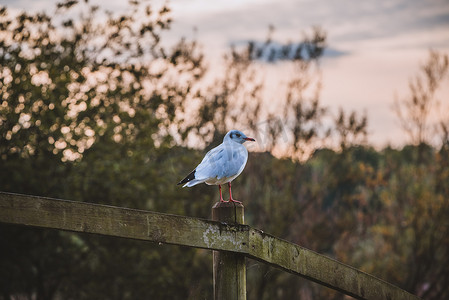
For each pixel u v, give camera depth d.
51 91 11.80
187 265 13.47
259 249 4.57
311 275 4.88
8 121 11.55
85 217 3.77
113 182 12.34
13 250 12.44
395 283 17.45
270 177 16.16
